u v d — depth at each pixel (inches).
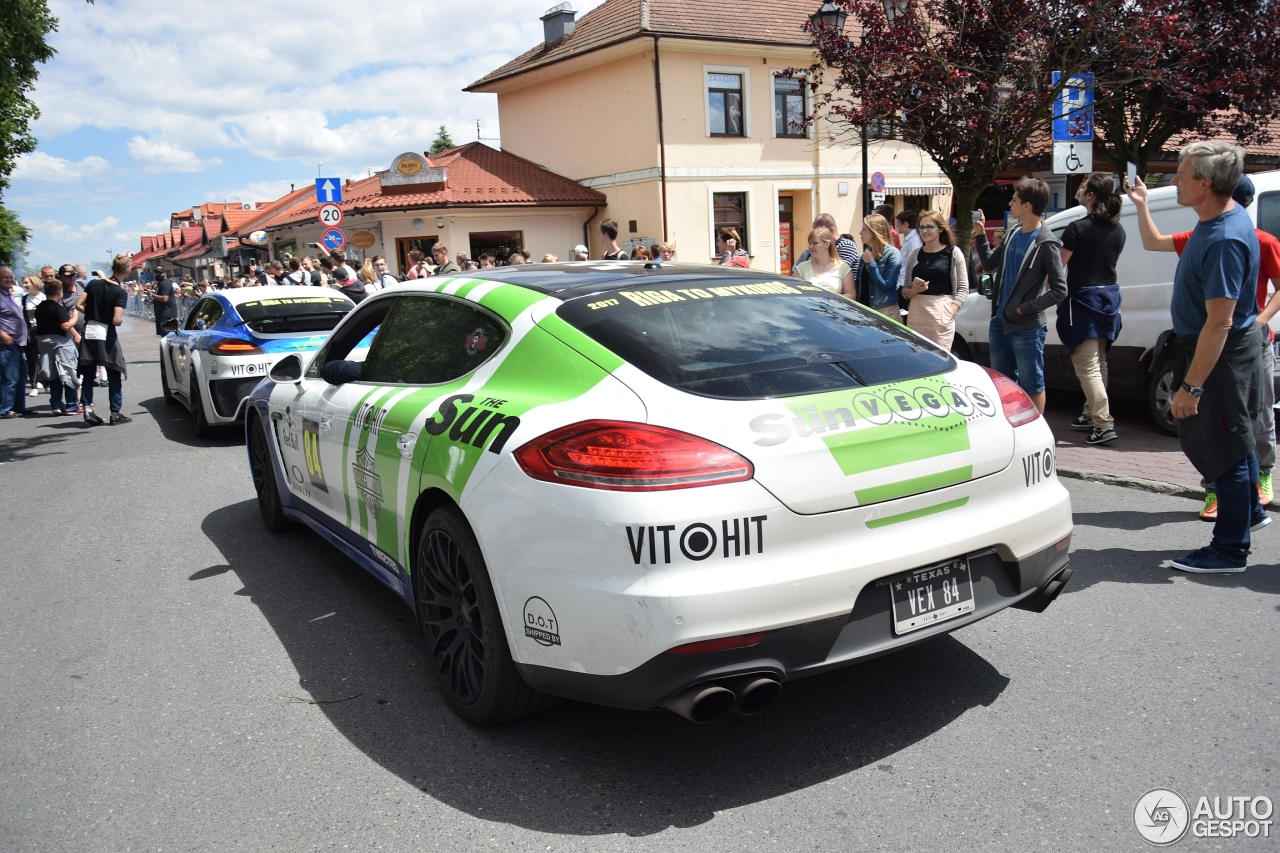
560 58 986.1
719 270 141.5
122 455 335.3
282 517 211.5
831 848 92.4
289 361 185.9
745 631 92.4
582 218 1040.2
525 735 118.4
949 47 420.2
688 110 945.5
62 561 205.8
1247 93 533.6
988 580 109.7
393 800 104.7
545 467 100.4
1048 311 299.1
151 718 127.6
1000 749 109.5
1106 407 259.1
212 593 178.4
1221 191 148.1
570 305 120.1
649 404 100.5
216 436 363.9
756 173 986.1
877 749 111.2
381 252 1021.2
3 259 1948.8
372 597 172.2
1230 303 146.6
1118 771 103.6
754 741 114.5
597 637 95.8
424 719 123.8
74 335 454.9
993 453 110.5
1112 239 249.9
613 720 121.6
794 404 101.3
